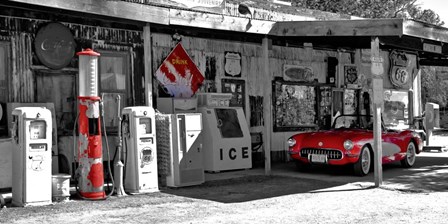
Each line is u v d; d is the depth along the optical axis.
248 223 6.60
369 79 17.52
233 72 13.83
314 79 15.82
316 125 15.82
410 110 19.73
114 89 11.49
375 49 10.10
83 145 8.45
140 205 7.97
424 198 8.47
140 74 11.93
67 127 10.67
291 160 15.07
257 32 11.18
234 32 11.62
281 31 11.41
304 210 7.48
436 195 8.76
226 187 9.86
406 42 11.97
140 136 9.12
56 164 9.86
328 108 16.19
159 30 12.30
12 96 9.96
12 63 9.97
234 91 13.85
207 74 13.27
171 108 11.77
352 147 11.05
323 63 16.11
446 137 26.02
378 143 9.79
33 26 10.24
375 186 9.77
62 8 8.34
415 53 19.95
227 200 8.41
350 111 17.00
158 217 7.02
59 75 10.62
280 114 14.90
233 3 13.99
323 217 6.96
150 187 9.23
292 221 6.71
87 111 8.48
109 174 9.43
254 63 14.34
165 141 9.88
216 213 7.29
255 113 14.30
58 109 10.58
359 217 6.94
